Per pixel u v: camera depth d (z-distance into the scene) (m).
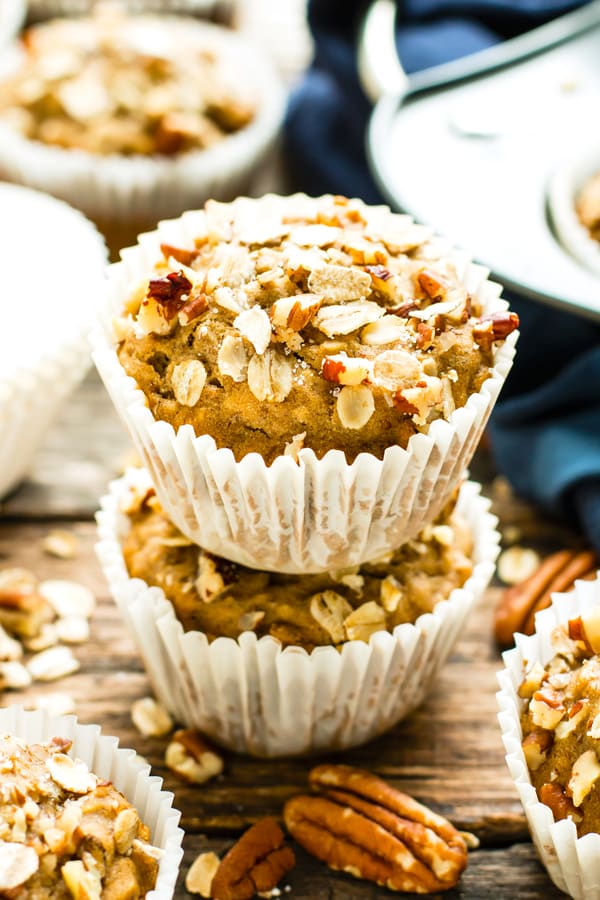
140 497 0.38
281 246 0.35
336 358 0.33
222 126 0.52
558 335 0.43
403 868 0.35
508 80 0.48
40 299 0.41
